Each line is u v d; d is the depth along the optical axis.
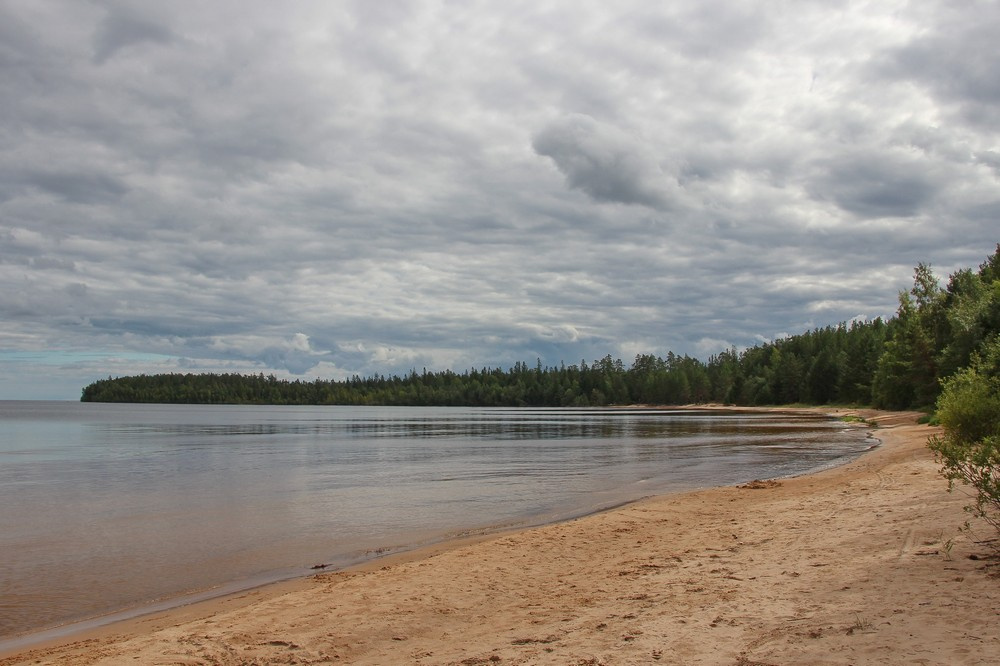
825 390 118.56
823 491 18.28
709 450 40.06
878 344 95.62
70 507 22.23
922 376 63.03
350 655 7.39
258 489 26.44
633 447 44.38
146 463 38.78
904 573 8.27
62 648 8.57
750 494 19.33
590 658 6.35
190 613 10.32
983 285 57.97
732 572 9.57
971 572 7.93
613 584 9.67
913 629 6.20
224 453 45.59
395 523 18.50
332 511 20.75
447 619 8.59
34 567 13.89
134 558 14.66
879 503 14.62
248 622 8.88
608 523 15.48
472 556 12.68
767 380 139.62
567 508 20.34
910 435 41.06
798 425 67.19
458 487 26.11
